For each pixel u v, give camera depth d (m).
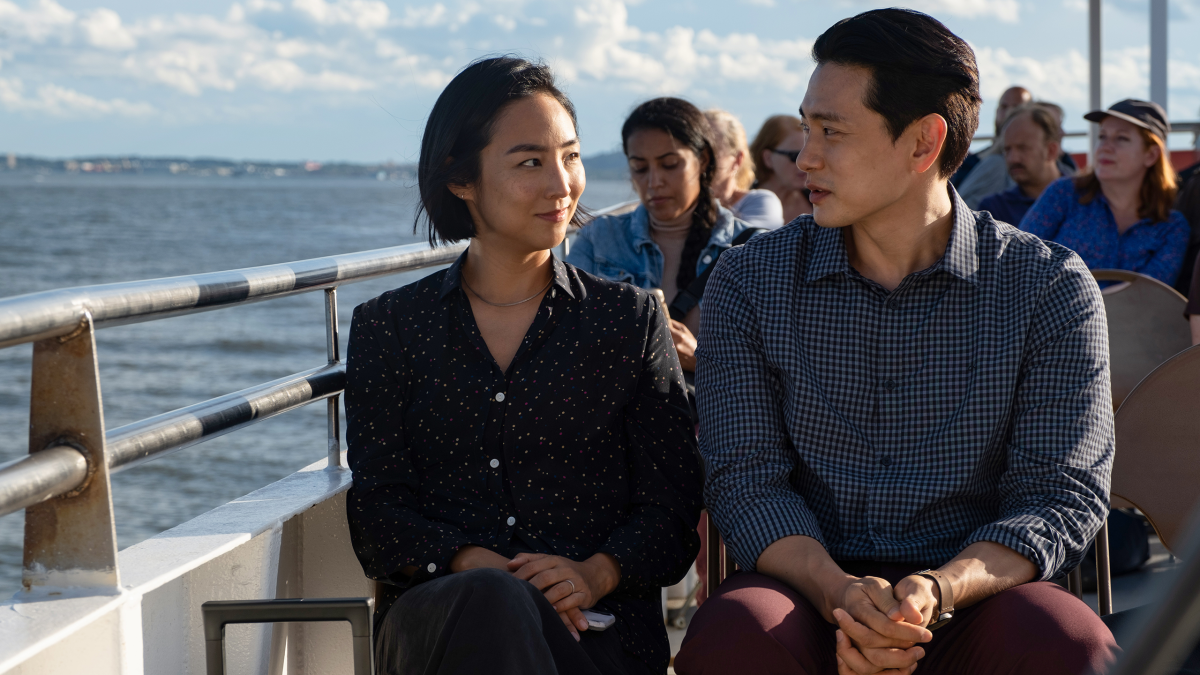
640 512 1.87
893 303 1.79
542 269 1.91
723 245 3.12
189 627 1.54
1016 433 1.76
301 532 1.94
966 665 1.60
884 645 1.51
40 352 1.24
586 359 1.85
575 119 1.88
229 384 28.89
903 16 1.71
